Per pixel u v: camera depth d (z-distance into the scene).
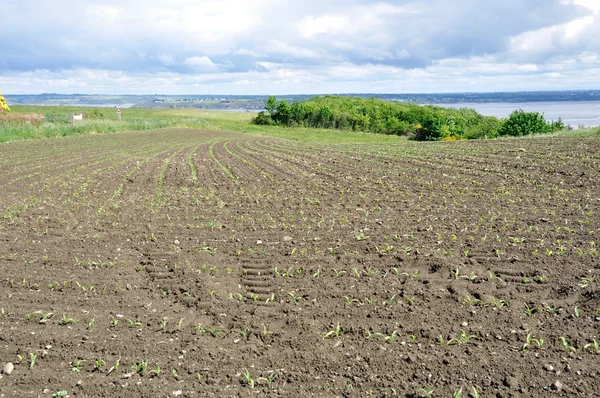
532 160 13.58
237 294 5.54
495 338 4.36
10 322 5.05
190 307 5.33
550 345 4.17
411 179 11.95
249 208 9.66
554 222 7.32
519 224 7.32
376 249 6.57
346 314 4.95
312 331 4.67
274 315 5.02
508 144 18.61
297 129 60.41
